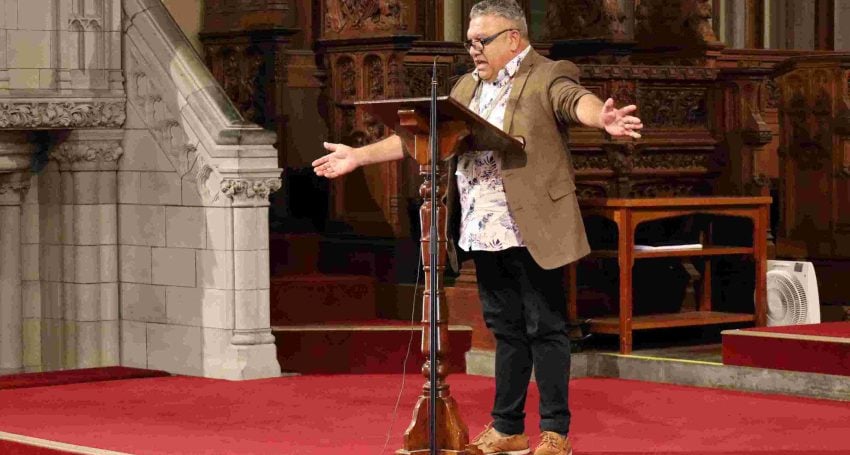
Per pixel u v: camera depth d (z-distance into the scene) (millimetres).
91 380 10133
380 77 11344
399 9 11297
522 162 6742
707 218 11445
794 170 12242
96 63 10859
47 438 7820
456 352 10273
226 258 10156
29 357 11375
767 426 8016
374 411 8680
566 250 6715
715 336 11086
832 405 8703
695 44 12953
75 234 11000
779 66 12266
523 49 6961
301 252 11688
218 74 12398
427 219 6512
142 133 10805
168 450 7418
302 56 12227
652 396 9078
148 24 10750
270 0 12039
